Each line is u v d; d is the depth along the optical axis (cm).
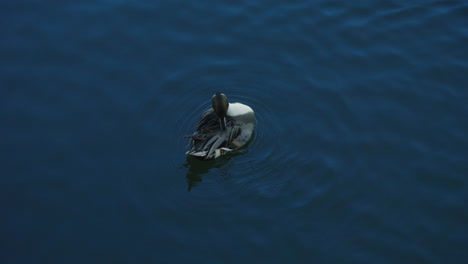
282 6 1388
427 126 1073
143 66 1244
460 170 979
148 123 1120
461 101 1120
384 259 836
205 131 1048
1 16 1367
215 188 982
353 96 1148
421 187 951
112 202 948
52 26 1343
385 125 1080
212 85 1204
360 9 1363
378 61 1225
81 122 1112
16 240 880
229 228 899
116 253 859
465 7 1340
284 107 1148
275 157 1042
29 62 1247
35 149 1052
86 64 1245
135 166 1020
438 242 857
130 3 1404
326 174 988
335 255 846
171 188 980
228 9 1385
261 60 1252
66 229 899
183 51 1279
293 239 875
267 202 945
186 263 841
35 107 1141
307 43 1282
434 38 1270
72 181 988
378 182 965
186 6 1397
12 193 963
